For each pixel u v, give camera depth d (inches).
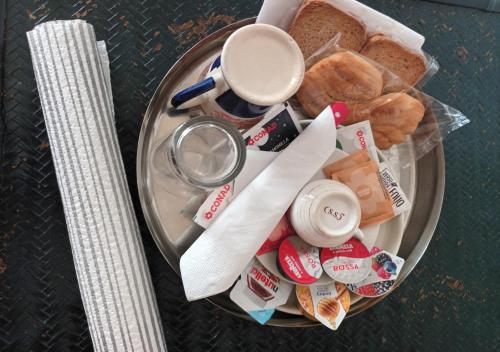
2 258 25.2
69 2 26.7
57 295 25.6
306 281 23.2
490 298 31.0
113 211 22.4
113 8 27.3
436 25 31.0
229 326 27.3
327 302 24.0
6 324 25.0
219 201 23.4
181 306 26.6
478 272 30.9
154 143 24.5
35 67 22.8
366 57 26.0
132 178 26.4
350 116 25.5
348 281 23.7
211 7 28.6
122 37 27.3
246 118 23.5
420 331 29.8
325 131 23.6
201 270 22.7
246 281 23.7
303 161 23.4
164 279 26.5
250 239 22.7
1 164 25.4
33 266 25.5
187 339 26.6
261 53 21.5
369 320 29.2
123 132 26.7
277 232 24.0
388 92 26.2
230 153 22.6
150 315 23.0
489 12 31.8
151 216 24.1
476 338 30.5
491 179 31.5
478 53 31.5
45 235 25.7
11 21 26.0
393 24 25.8
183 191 24.2
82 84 22.4
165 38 27.9
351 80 24.8
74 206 22.1
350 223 22.8
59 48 22.3
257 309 23.6
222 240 22.7
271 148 24.2
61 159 22.4
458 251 30.6
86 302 22.5
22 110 25.9
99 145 22.5
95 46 23.4
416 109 25.5
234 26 25.6
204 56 25.8
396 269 24.8
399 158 27.6
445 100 30.8
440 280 30.2
